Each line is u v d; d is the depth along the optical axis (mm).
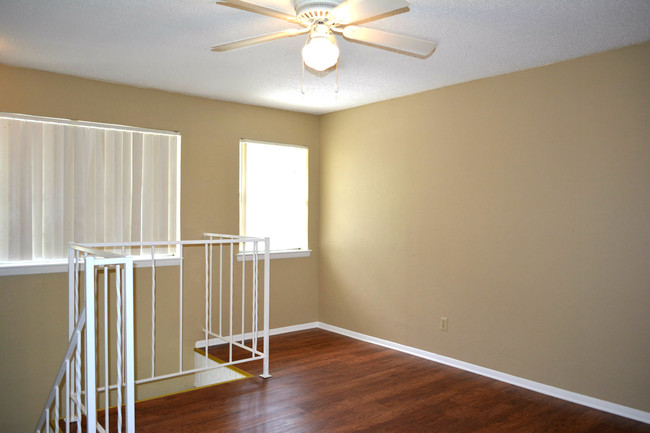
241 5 1997
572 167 3199
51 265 3559
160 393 4148
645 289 2881
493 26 2637
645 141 2877
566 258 3230
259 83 3885
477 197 3730
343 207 4910
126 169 3930
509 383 3521
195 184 4324
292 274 5016
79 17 2568
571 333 3209
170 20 2607
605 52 3043
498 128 3592
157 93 4102
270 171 4844
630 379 2945
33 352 3533
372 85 3914
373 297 4594
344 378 3621
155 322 4094
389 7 2023
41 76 3561
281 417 2928
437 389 3404
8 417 3443
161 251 4125
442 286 3984
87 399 1938
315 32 2221
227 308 4531
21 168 3482
